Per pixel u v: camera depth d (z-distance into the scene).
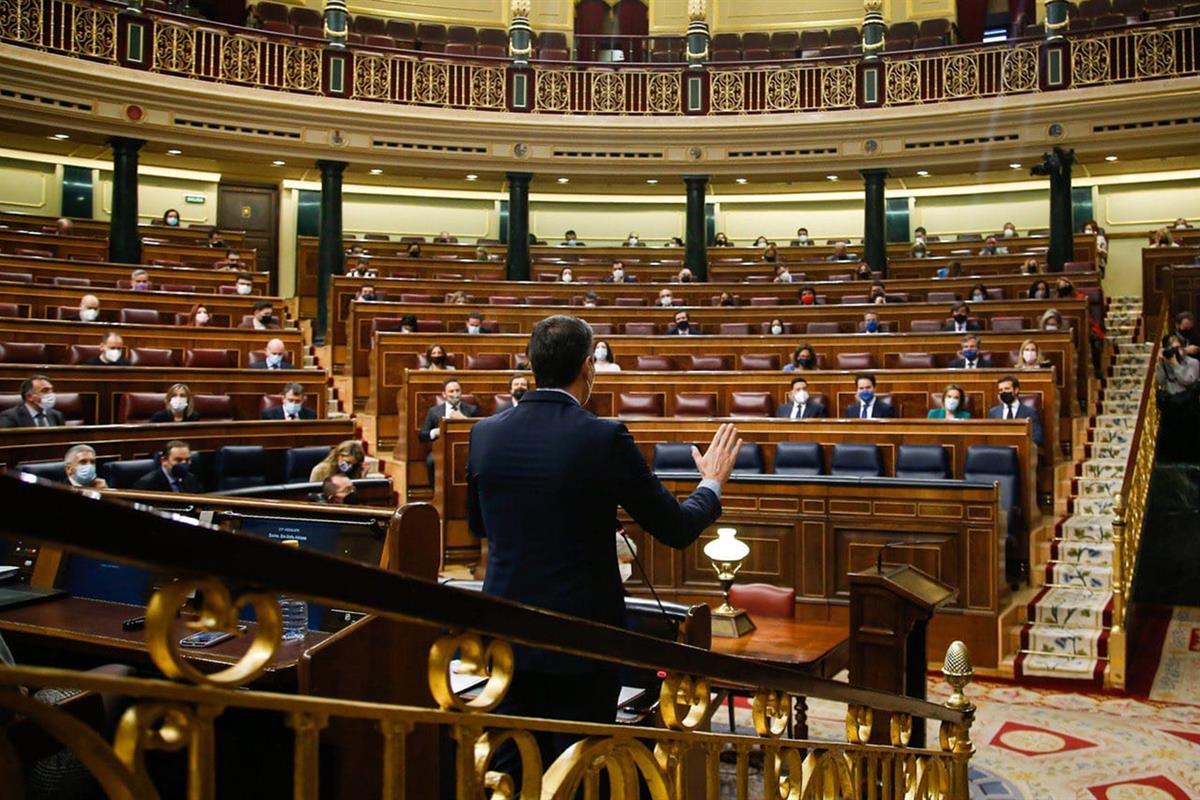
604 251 17.58
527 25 16.39
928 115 15.21
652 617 3.56
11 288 10.28
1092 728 5.43
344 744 2.34
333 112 15.05
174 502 3.06
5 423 7.08
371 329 11.57
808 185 18.81
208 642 2.53
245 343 10.41
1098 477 9.31
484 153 15.81
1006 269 15.05
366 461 9.79
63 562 3.17
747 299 14.00
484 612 1.24
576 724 1.49
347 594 1.04
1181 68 14.26
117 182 14.05
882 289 13.13
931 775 3.23
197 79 14.37
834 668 4.87
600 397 10.04
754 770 4.79
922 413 9.35
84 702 2.24
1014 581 7.38
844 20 19.67
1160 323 10.57
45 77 13.23
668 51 19.11
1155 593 8.95
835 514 6.62
